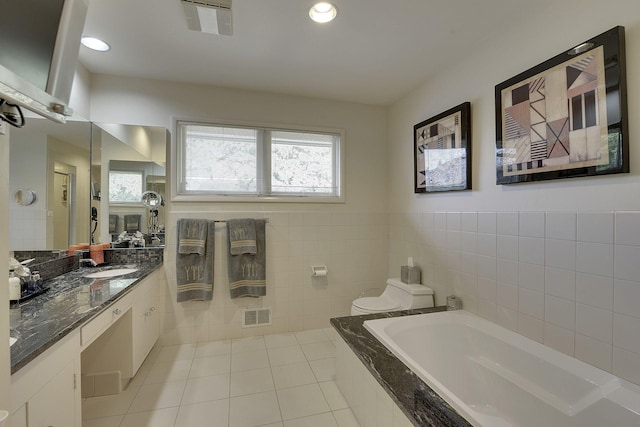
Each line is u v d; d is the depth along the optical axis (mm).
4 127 768
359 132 3053
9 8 869
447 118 2244
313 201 2896
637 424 1099
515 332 1729
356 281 3025
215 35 1868
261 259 2662
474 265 2025
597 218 1340
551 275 1535
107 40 1913
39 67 949
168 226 2537
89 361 1849
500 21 1733
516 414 1525
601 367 1321
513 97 1728
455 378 1829
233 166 2715
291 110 2830
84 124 2234
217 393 1890
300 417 1678
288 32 1844
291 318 2834
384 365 1462
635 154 1220
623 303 1247
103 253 2385
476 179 2025
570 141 1427
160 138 2498
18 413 916
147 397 1843
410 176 2756
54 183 2008
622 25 1259
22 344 1011
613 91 1265
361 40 1934
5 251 759
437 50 2049
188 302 2570
